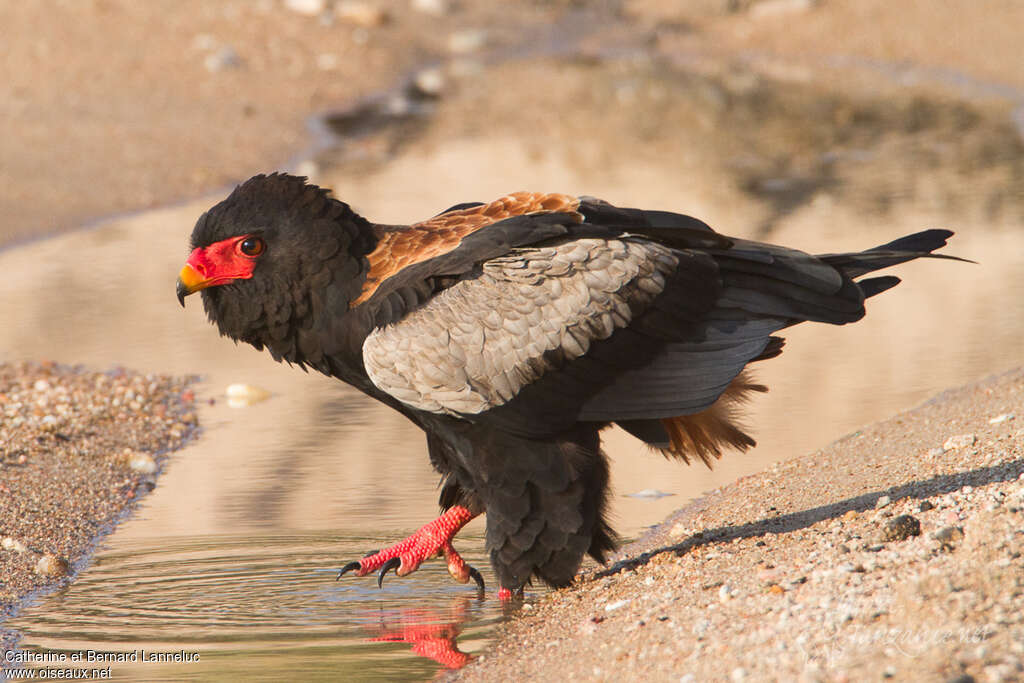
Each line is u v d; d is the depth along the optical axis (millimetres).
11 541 10500
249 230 9367
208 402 15016
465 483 9766
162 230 23062
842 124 34281
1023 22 44844
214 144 28859
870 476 10805
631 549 10383
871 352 16750
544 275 9062
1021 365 15391
